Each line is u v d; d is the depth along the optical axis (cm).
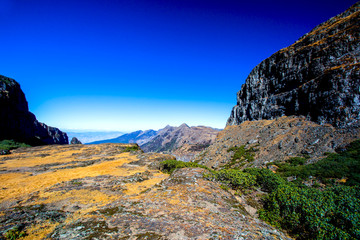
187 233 782
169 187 1568
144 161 4350
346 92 4059
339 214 973
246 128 7588
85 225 862
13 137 9850
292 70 6481
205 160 7162
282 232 1060
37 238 932
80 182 2477
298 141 4341
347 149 3181
